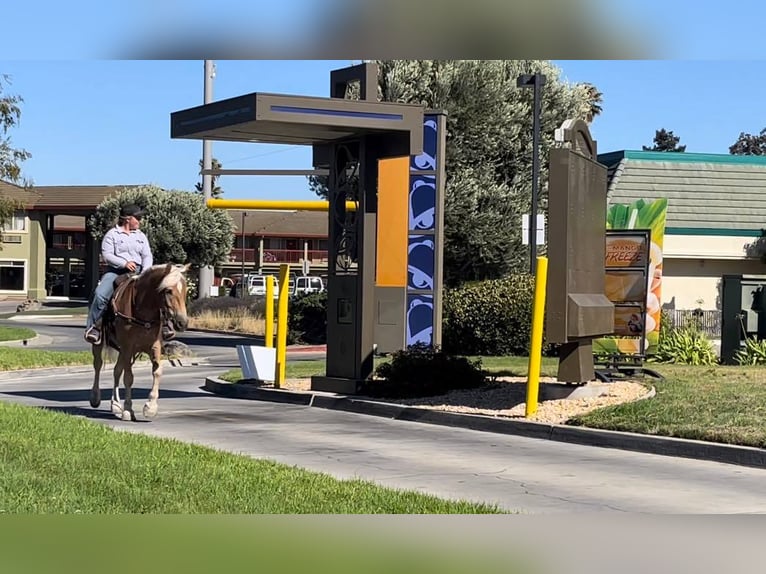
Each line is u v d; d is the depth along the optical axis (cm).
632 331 1742
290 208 2022
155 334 1324
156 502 750
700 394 1365
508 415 1346
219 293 6600
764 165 4222
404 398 1532
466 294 2514
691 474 1009
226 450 1101
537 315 1341
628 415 1244
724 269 4062
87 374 2273
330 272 1691
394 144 1563
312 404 1595
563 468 1035
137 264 1370
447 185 3247
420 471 1003
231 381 1845
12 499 742
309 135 1602
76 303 7438
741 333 2156
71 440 1022
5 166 3388
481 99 3284
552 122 3412
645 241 1748
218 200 2052
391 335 2152
